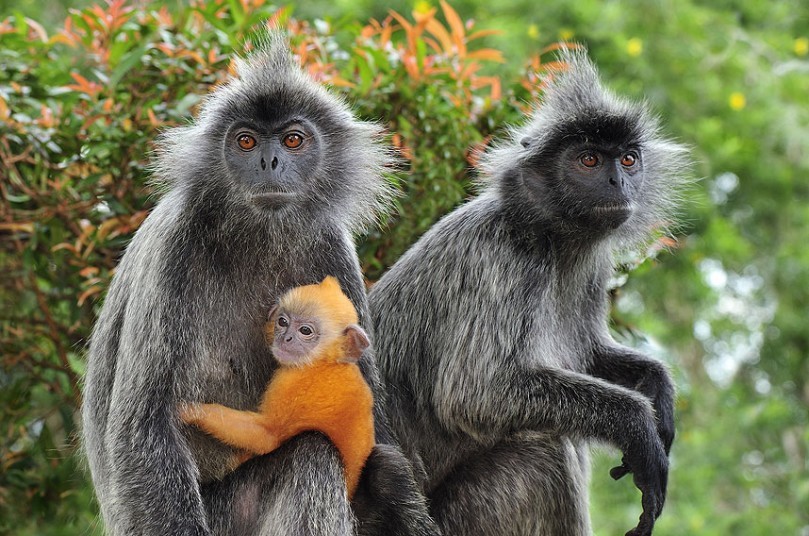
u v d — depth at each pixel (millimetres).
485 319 10242
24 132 11609
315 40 12578
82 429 10453
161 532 8273
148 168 10953
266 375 9289
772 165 25391
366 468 9117
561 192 10500
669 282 24188
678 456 22438
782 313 25844
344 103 10609
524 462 10242
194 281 8922
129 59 11281
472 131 12227
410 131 12016
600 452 11273
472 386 10148
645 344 14281
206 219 9094
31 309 12805
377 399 9750
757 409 23234
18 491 12781
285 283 9469
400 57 12242
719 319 26453
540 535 10188
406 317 10789
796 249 25531
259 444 8734
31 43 12172
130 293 8914
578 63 11156
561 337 10883
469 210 10852
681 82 24125
